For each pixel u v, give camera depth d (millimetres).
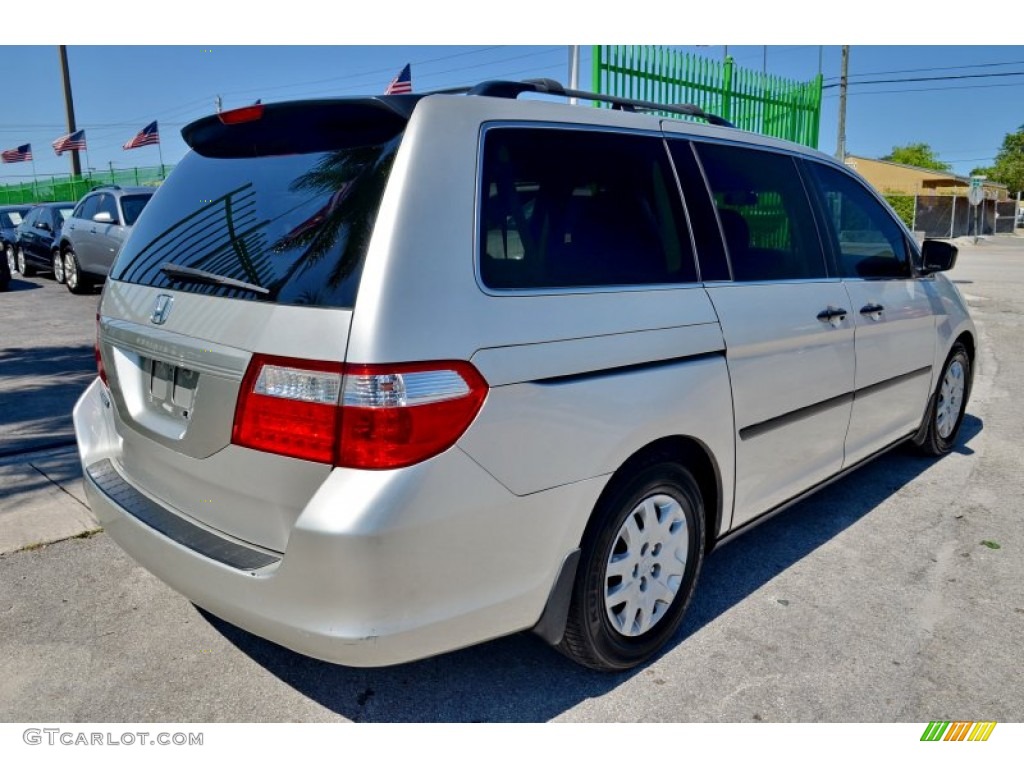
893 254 4445
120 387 2822
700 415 2891
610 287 2656
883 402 4305
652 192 2939
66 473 4727
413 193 2223
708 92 8742
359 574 2064
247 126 2807
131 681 2840
